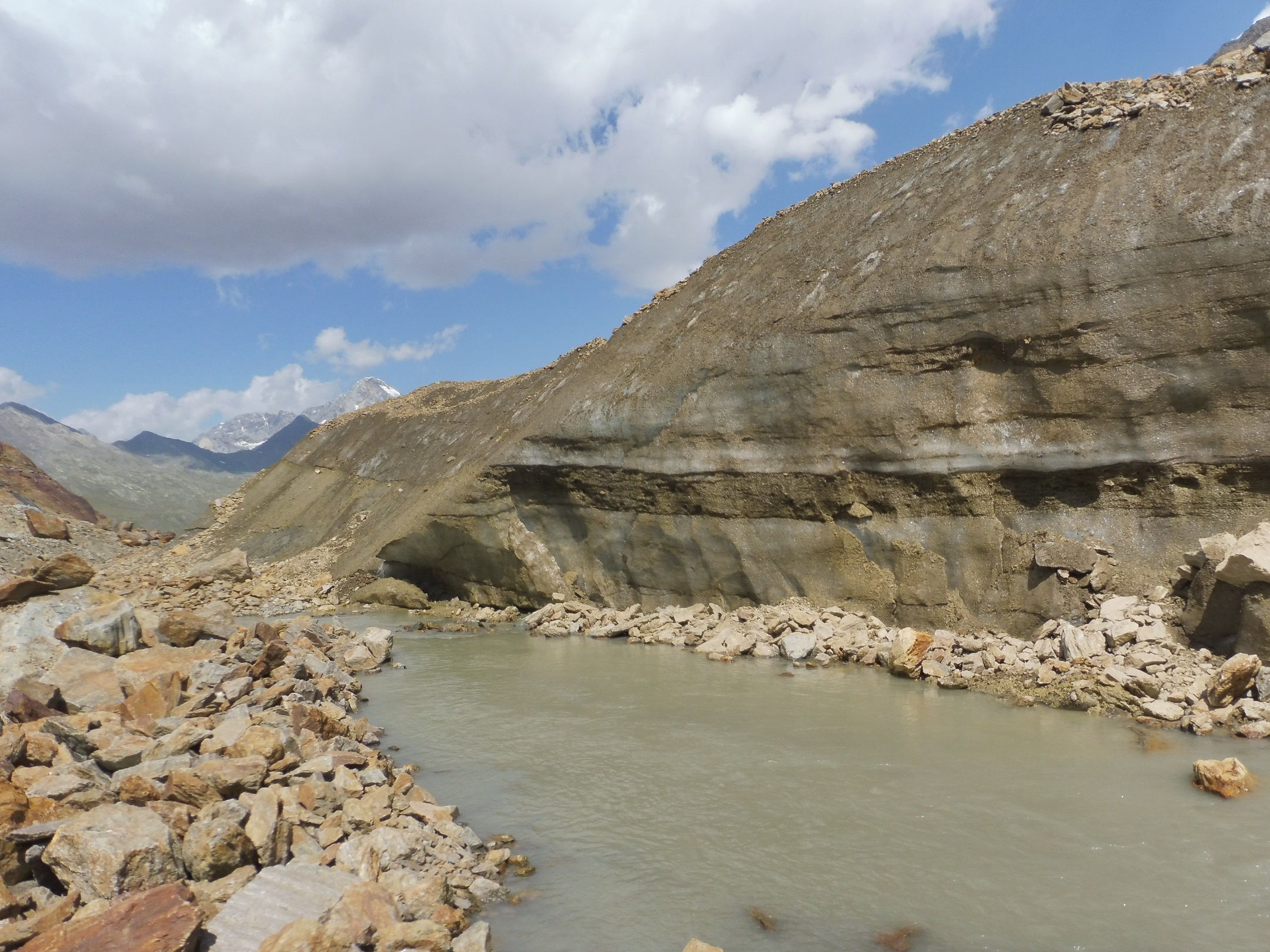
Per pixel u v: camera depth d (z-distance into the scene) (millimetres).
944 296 14359
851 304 15484
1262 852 6395
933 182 17625
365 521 28156
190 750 7707
